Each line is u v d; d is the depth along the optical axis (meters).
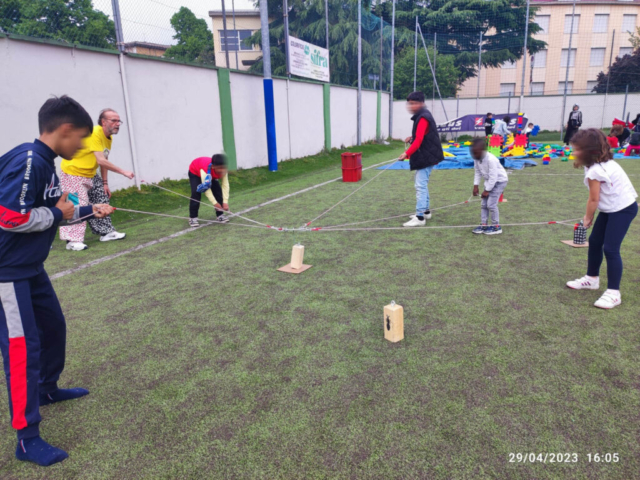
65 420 2.21
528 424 2.06
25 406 1.91
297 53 13.69
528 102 25.11
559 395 2.26
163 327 3.19
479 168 5.15
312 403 2.27
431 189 8.88
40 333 2.19
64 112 1.91
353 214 6.76
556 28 39.03
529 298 3.47
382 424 2.09
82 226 5.38
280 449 1.96
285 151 13.38
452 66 28.50
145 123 8.29
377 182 10.14
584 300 3.40
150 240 5.69
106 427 2.15
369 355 2.71
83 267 4.64
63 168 5.13
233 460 1.90
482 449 1.91
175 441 2.04
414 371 2.52
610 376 2.40
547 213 6.37
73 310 3.55
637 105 24.55
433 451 1.91
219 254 4.95
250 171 11.14
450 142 21.73
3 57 5.98
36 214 1.84
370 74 23.56
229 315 3.36
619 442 1.93
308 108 14.57
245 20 25.80
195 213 6.34
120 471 1.87
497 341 2.82
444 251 4.74
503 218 6.14
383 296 3.60
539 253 4.57
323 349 2.80
